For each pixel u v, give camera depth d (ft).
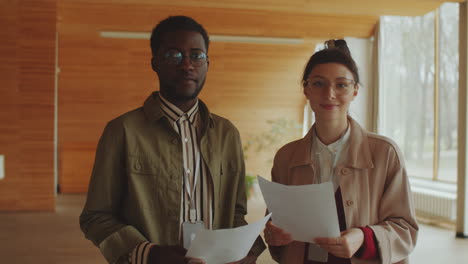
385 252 5.00
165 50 4.95
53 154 24.82
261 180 4.91
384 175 5.39
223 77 32.60
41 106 24.57
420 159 26.37
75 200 28.89
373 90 27.27
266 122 36.19
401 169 5.38
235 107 34.91
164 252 4.41
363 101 27.30
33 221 21.99
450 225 21.88
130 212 5.04
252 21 26.00
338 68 5.29
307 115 35.53
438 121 24.82
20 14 24.08
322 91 5.33
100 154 5.02
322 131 5.57
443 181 24.68
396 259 5.14
